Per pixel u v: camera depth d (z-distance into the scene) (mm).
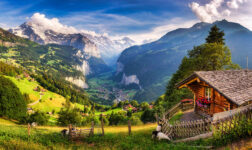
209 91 16562
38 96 152500
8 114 53625
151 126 21016
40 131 18719
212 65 36125
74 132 15438
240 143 8898
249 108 10352
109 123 79875
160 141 12539
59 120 59062
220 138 9977
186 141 11852
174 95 37750
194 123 11953
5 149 10375
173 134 13195
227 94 12797
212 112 16000
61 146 12570
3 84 57469
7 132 15023
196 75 15992
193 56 41000
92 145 13609
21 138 13789
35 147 11242
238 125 9805
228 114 10148
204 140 10891
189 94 36219
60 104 151750
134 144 12367
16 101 57812
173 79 41625
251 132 9273
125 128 21625
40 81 198875
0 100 53062
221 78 15422
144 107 108625
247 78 15625
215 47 34250
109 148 12031
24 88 155375
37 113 59875
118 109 150500
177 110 21281
